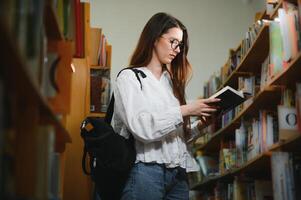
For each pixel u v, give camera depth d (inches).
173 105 78.4
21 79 39.6
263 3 184.9
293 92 85.2
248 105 104.8
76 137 108.0
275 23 87.4
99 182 72.8
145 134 70.0
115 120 78.1
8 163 38.5
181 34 82.7
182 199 75.7
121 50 188.1
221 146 137.5
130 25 192.2
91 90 131.0
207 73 189.5
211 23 196.7
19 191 43.4
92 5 193.3
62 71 63.1
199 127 83.3
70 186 104.7
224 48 193.8
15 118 43.5
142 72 77.7
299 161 81.7
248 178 116.0
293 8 84.7
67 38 68.1
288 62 80.4
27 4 44.1
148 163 71.9
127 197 70.9
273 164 80.4
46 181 45.4
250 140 107.2
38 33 47.1
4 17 37.0
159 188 71.3
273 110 102.9
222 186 135.6
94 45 139.9
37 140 45.7
